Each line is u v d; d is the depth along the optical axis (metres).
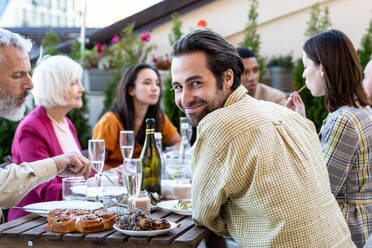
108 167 2.95
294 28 4.91
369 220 1.80
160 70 4.95
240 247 1.39
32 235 1.39
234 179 1.31
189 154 2.58
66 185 1.81
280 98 3.42
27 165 1.68
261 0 4.96
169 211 1.70
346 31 4.71
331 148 1.82
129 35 4.97
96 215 1.46
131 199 1.59
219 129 1.33
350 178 1.83
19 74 1.88
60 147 2.38
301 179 1.34
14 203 1.65
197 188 1.39
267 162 1.30
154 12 5.23
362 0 4.62
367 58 4.12
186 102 1.45
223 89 1.45
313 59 1.98
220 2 5.08
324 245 1.34
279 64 4.76
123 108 3.08
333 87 1.92
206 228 1.46
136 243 1.33
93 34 5.32
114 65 5.07
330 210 1.42
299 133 1.44
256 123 1.34
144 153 1.99
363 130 1.81
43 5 5.40
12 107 1.92
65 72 2.41
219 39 1.45
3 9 5.37
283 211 1.28
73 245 1.38
